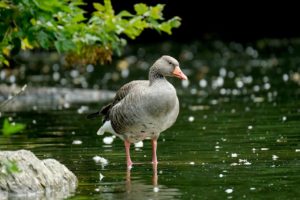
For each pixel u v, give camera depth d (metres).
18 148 15.23
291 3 50.59
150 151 14.68
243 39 49.38
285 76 30.95
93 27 13.83
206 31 51.16
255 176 11.68
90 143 15.80
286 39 48.62
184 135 16.47
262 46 45.84
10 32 11.72
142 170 12.67
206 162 13.09
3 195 10.91
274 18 50.97
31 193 11.02
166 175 12.10
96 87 29.48
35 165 11.39
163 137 16.34
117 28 13.84
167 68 13.38
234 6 50.97
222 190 10.77
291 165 12.46
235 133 16.39
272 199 10.12
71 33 12.84
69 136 16.86
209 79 31.70
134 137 13.58
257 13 51.03
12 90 26.89
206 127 17.59
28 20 11.38
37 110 22.64
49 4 11.03
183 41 49.91
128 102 13.31
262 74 32.44
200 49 45.56
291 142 14.80
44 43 11.91
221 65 37.56
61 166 11.80
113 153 14.54
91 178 12.06
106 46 14.31
